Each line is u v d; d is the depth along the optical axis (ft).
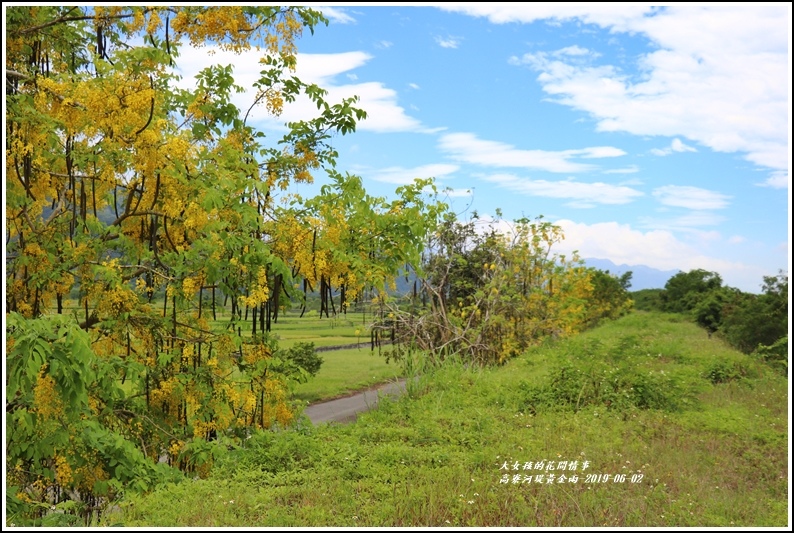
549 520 15.42
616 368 31.22
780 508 16.57
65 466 18.39
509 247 50.14
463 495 16.94
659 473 19.15
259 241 20.74
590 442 22.62
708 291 98.12
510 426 24.91
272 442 21.94
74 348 14.79
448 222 46.98
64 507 16.98
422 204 25.82
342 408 44.42
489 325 44.80
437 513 15.88
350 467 19.29
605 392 29.07
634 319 83.41
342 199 22.72
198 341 22.50
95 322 21.90
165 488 18.31
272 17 20.11
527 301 50.93
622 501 16.78
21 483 18.53
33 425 17.88
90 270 21.38
